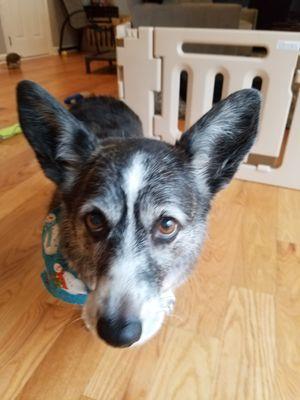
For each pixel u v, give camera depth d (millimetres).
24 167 588
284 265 400
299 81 486
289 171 547
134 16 785
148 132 611
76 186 273
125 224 239
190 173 277
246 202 522
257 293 362
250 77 498
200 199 285
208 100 542
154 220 243
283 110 501
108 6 1687
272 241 439
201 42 497
